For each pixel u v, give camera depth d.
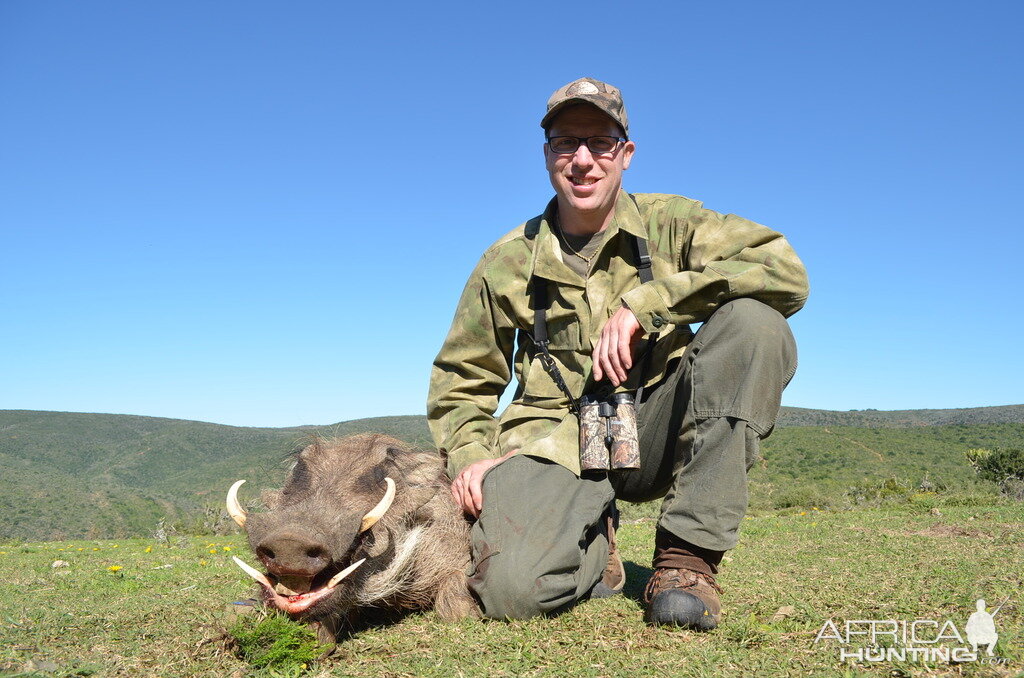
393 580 1.35
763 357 1.29
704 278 1.36
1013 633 1.12
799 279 1.41
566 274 1.55
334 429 1.76
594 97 1.50
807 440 31.39
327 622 1.26
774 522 3.36
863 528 2.93
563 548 1.33
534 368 1.58
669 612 1.20
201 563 2.63
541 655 1.10
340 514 1.19
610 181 1.54
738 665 1.01
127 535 24.94
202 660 1.13
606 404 1.44
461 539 1.53
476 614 1.41
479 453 1.57
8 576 2.17
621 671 1.01
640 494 1.64
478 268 1.70
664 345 1.52
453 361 1.71
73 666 1.10
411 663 1.10
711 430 1.29
